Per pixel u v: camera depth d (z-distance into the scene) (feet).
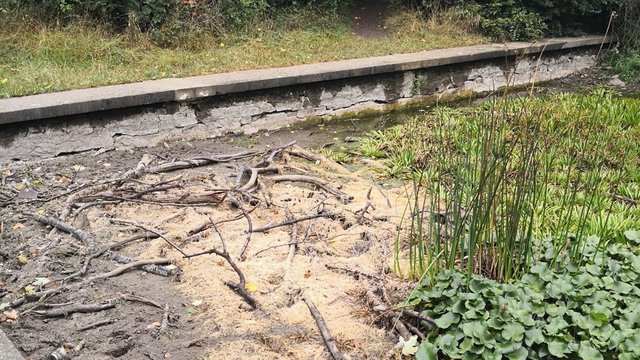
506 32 36.81
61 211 15.46
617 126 23.47
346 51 31.22
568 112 23.47
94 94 21.39
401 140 22.49
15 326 11.04
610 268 11.51
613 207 16.14
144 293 12.10
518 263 11.48
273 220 15.23
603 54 39.37
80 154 20.76
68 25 27.43
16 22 26.71
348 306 11.62
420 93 30.55
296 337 10.76
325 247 13.78
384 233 14.38
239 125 24.43
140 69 25.57
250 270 12.71
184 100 22.65
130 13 28.14
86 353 10.34
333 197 17.13
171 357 10.23
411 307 11.02
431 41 34.63
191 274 12.63
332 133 25.55
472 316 10.05
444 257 11.94
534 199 11.80
